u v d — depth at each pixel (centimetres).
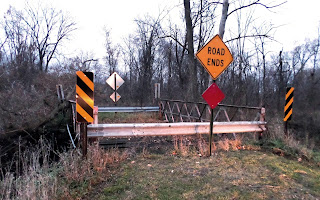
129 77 2627
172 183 349
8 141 450
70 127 563
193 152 506
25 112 497
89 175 360
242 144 577
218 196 308
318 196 314
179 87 1823
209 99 471
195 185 343
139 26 2170
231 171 402
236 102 1275
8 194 282
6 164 399
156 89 1209
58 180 339
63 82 1330
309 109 1141
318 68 1845
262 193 319
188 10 1054
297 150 512
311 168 428
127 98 2216
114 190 322
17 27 2055
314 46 1877
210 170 405
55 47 2786
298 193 322
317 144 621
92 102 401
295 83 1714
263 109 625
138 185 339
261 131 621
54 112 543
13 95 558
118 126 490
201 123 552
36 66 2066
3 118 461
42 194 280
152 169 405
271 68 1833
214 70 466
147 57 2348
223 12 850
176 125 530
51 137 500
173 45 2181
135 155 483
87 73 397
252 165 432
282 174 390
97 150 427
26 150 414
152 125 512
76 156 404
